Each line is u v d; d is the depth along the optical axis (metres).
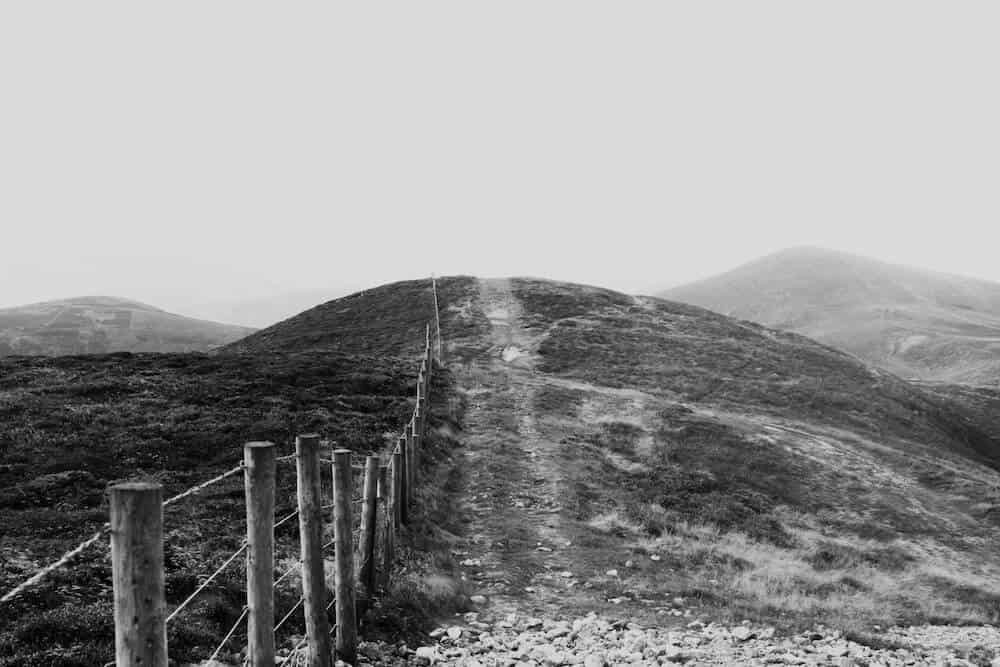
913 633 16.73
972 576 26.08
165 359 34.44
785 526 27.44
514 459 29.22
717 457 33.94
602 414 38.81
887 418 49.88
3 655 7.64
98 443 20.41
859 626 16.00
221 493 17.03
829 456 37.53
